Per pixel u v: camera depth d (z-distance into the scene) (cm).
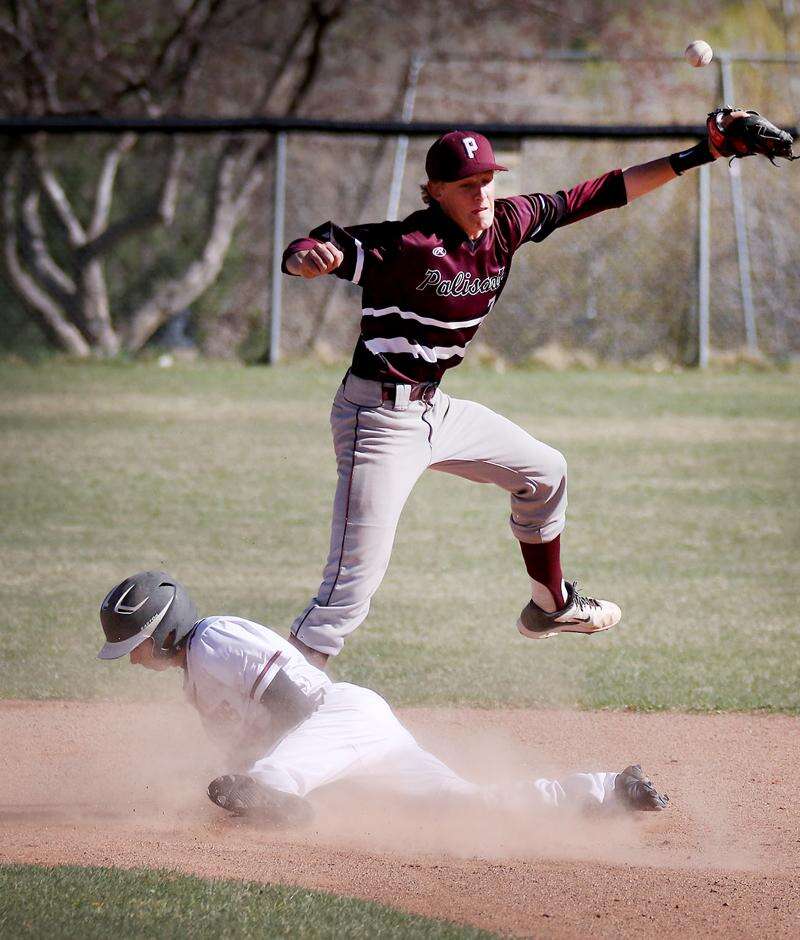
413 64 7894
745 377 6366
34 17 7175
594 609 1892
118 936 1143
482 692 2206
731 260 6900
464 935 1173
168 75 7419
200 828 1534
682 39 8444
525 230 1606
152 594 1522
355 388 1603
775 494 3994
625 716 2092
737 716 2097
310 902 1241
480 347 6662
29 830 1518
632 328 6806
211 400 5606
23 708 2105
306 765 1435
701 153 1689
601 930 1220
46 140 7088
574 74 8181
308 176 7494
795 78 8000
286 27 7775
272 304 6506
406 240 1504
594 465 4372
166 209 7000
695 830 1566
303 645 1609
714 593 2911
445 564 3203
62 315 7244
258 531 3484
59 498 3850
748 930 1230
